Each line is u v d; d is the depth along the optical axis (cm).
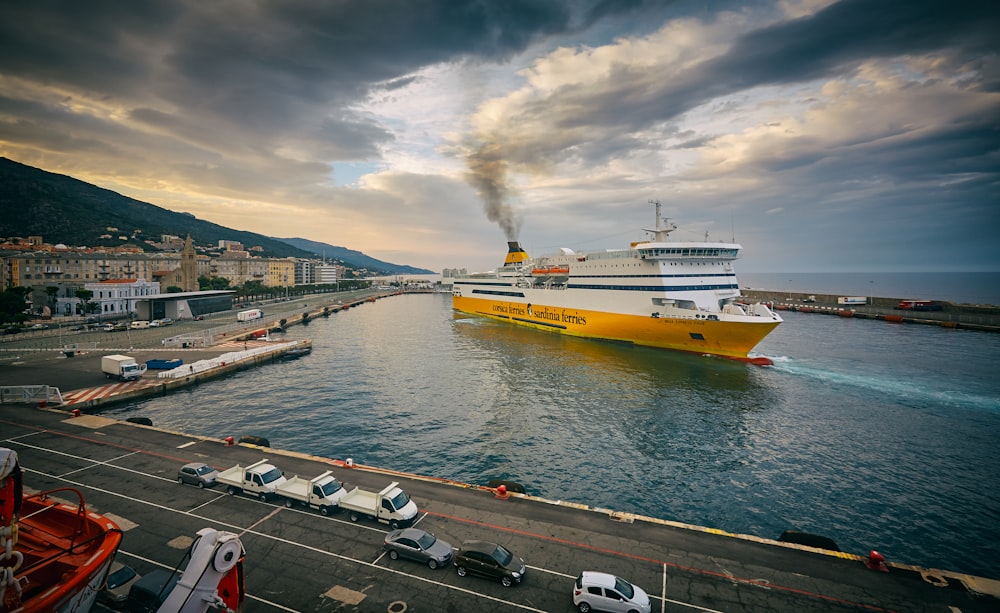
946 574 1966
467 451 3766
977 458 3681
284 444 3906
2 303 9731
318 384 6006
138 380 5606
